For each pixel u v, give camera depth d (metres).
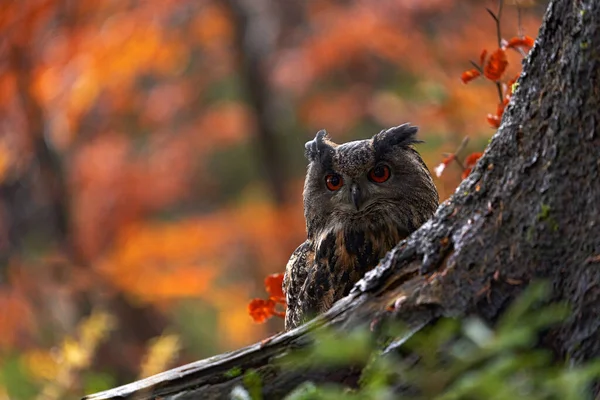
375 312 4.95
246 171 24.19
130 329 16.34
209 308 18.97
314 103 19.91
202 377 5.13
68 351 10.34
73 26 15.88
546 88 4.76
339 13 18.72
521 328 4.36
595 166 4.60
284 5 21.09
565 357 4.67
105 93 18.72
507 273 4.77
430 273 4.93
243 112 21.34
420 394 4.55
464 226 4.91
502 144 4.89
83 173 19.61
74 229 17.52
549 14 4.72
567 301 4.68
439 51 14.04
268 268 18.66
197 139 21.52
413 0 15.77
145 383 5.19
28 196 19.06
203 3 19.50
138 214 19.84
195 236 18.08
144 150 21.38
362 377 4.83
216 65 21.25
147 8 16.89
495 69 6.97
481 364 4.34
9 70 15.28
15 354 13.48
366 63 19.31
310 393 4.68
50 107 16.22
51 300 15.95
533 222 4.74
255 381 5.00
